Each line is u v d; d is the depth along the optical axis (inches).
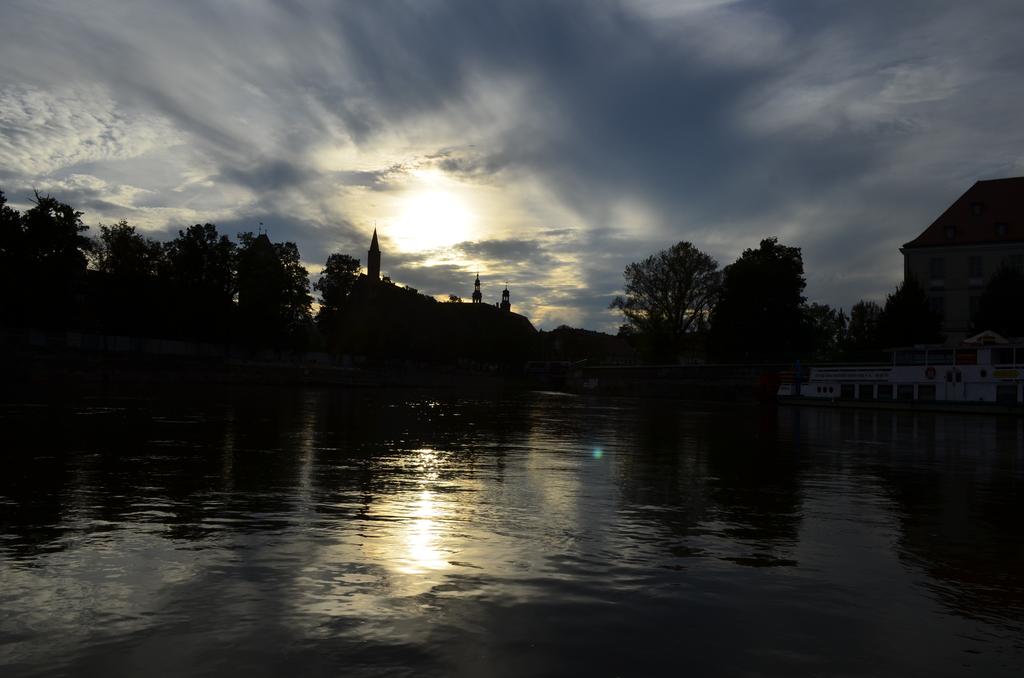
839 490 477.4
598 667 173.3
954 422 1492.4
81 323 3260.3
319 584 234.4
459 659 175.9
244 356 3774.6
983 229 2748.5
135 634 188.7
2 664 169.2
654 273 3518.7
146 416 1034.1
